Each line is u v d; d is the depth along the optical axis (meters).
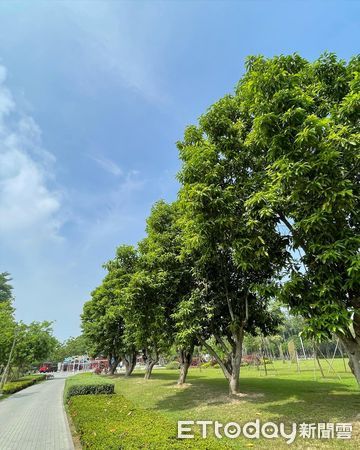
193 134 10.62
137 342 16.95
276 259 8.86
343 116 7.18
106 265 27.66
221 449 4.73
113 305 26.45
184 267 13.55
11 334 28.97
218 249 10.84
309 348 47.62
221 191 8.88
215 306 12.03
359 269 6.33
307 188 6.71
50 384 32.75
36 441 9.02
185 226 10.79
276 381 16.98
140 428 6.22
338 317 6.52
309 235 7.40
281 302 7.65
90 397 12.27
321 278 7.14
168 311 13.65
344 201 6.66
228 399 11.80
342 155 7.00
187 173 9.45
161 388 17.19
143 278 12.71
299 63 8.61
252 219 8.16
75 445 8.50
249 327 13.74
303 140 6.66
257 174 9.02
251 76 8.14
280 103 7.29
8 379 33.62
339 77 8.10
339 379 16.97
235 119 10.53
